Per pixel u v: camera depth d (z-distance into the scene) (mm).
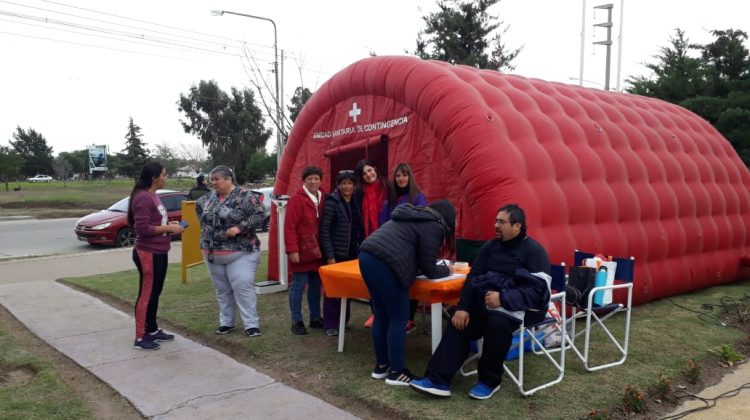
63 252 13828
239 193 5441
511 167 5258
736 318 6121
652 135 7387
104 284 8344
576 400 3908
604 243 5875
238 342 5344
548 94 6883
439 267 4262
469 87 5738
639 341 5254
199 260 8711
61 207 29828
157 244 5195
